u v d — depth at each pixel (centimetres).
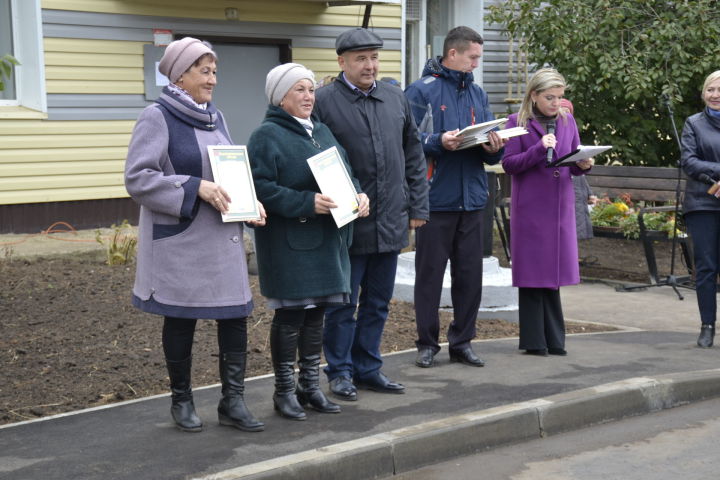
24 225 1145
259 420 523
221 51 1310
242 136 1348
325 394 579
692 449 528
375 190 554
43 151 1152
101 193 1202
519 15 1468
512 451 525
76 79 1170
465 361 657
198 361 669
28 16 1141
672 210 1027
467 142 602
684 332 803
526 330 686
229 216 473
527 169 671
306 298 514
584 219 979
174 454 470
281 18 1341
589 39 1303
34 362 655
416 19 1576
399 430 503
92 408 554
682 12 1296
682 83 1305
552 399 566
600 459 511
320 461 458
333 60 1404
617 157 1395
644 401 601
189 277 475
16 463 461
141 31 1216
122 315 772
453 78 630
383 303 580
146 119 473
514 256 681
